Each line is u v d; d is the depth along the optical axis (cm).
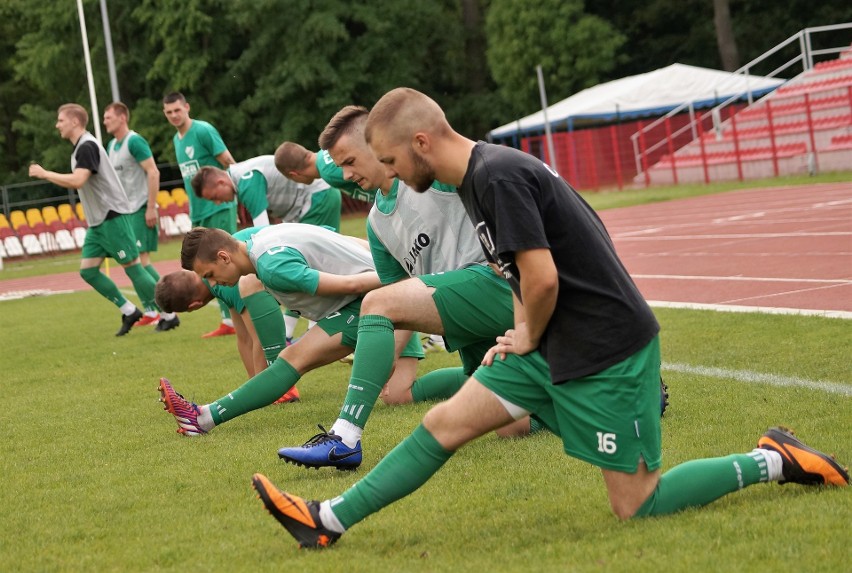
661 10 4734
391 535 402
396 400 661
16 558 409
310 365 624
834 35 4447
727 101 3175
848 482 403
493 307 514
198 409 623
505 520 409
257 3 3953
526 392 374
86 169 1154
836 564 319
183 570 377
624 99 3403
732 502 396
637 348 360
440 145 358
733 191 2584
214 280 606
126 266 1219
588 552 352
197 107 4181
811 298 920
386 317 504
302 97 4181
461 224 540
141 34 4309
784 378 618
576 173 3406
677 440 500
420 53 4359
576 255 356
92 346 1127
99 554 407
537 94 4366
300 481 498
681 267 1287
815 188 2264
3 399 827
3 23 4747
